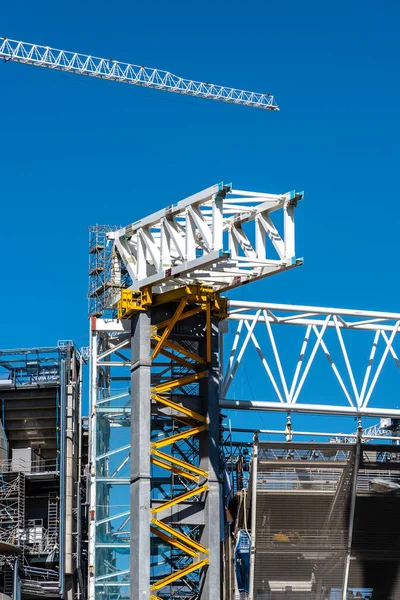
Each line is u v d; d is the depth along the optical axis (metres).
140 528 70.69
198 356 74.94
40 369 98.75
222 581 80.25
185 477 75.00
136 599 70.00
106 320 84.50
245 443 85.88
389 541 78.12
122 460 83.38
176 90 136.25
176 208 70.12
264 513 76.19
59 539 93.25
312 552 78.06
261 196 71.00
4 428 99.19
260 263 70.19
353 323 82.69
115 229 95.69
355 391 81.69
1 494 94.50
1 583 89.88
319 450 74.81
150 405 72.88
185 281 73.56
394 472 75.50
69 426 96.12
